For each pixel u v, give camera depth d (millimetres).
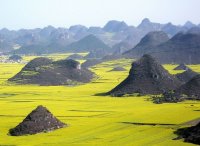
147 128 153000
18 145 133875
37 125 155875
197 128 140500
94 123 165375
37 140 140625
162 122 160875
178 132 145000
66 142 135625
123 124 161375
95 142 134375
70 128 157875
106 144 131500
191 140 133625
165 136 140625
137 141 134625
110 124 162250
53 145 131875
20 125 155750
